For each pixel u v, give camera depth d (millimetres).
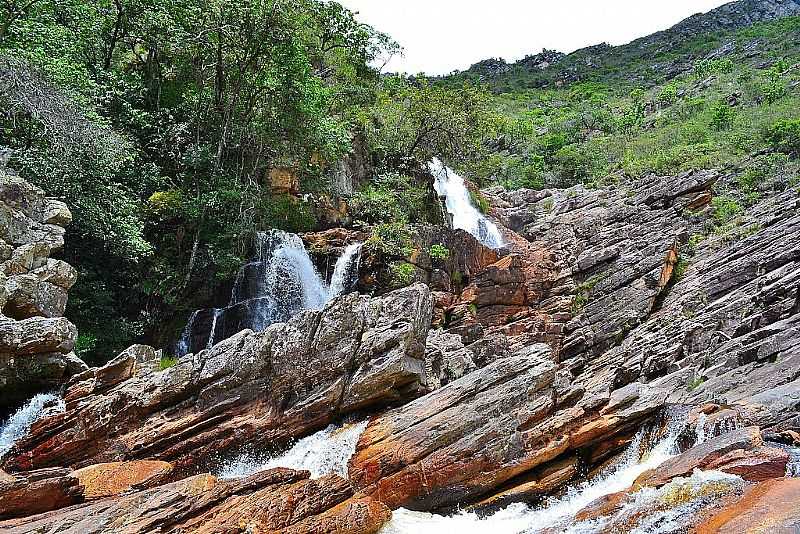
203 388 16016
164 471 14102
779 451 11195
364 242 30094
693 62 111812
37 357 17047
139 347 17797
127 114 27531
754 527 7789
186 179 27938
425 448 13047
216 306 26344
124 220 22453
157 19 27688
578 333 30469
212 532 10203
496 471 12836
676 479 10883
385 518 11742
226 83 29953
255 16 27125
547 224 41906
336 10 40000
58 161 21094
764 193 34531
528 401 13859
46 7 25953
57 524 10211
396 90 48219
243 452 15250
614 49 148625
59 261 19391
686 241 32969
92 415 15844
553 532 10586
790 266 24438
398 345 15398
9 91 20016
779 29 109812
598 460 13883
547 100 112188
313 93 30031
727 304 25250
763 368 18547
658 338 26188
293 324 16344
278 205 30031
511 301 32312
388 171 38938
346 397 15117
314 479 12164
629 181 44844
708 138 53406
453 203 42375
